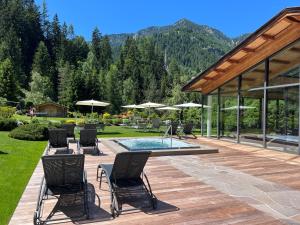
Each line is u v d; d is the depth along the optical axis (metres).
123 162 4.79
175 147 10.62
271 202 5.07
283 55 10.95
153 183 6.17
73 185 4.68
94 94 60.38
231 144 13.00
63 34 88.81
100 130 19.22
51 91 69.12
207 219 4.32
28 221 4.19
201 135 16.73
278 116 11.14
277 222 4.24
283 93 10.92
